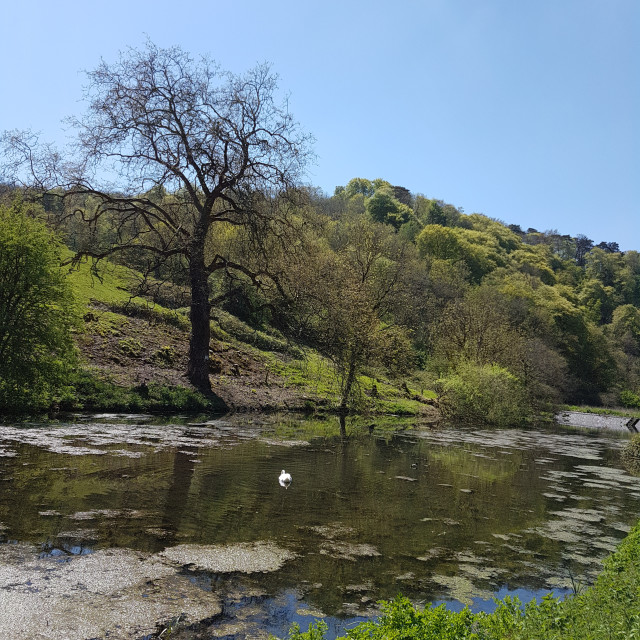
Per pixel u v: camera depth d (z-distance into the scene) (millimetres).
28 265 18891
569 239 187250
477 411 38375
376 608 7168
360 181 148375
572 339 83562
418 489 14586
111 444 16281
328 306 30625
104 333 30922
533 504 14203
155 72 26812
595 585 7656
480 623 5773
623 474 20547
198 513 10438
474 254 97438
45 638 5543
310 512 11344
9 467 12586
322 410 32250
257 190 27484
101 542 8398
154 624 6129
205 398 27375
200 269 28250
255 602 6992
